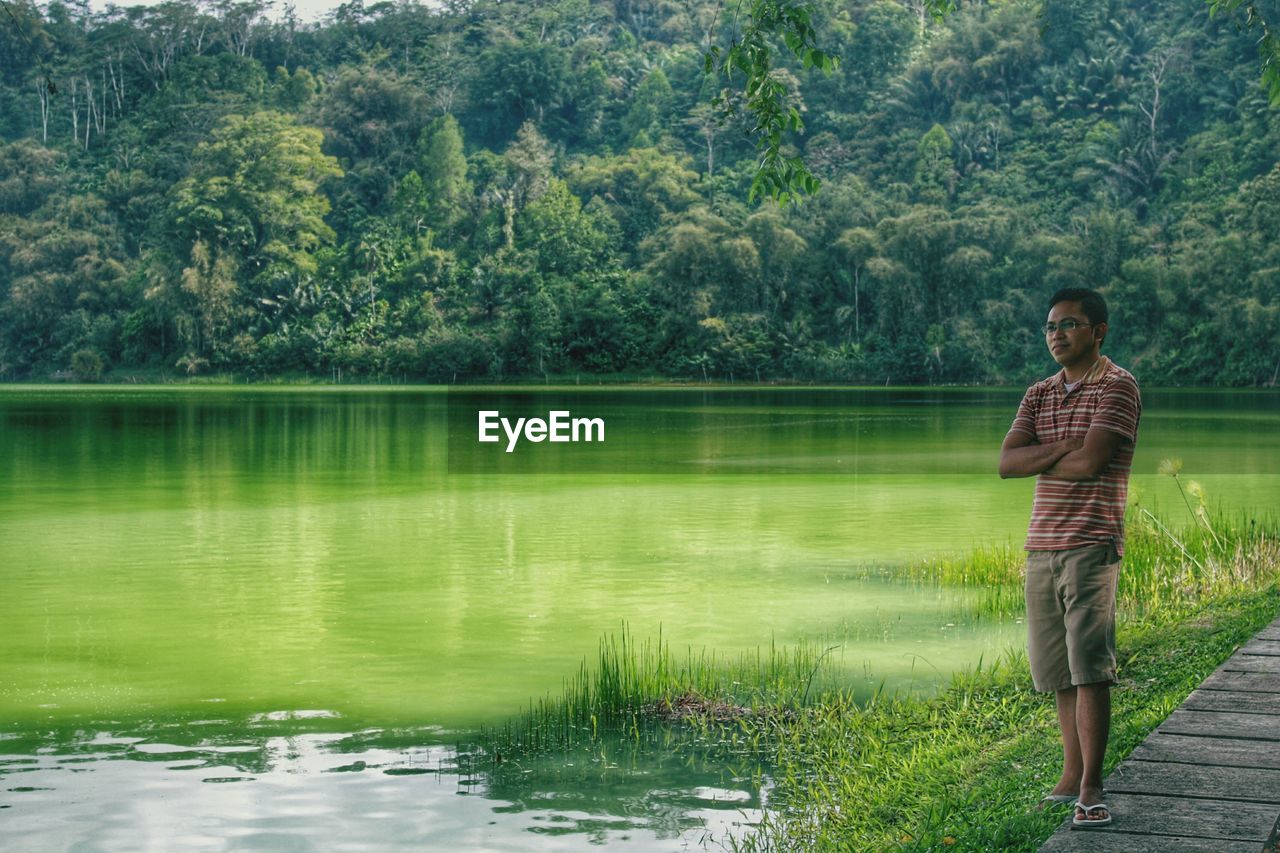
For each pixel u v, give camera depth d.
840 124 154.25
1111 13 150.88
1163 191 124.88
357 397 94.00
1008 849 5.03
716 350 116.88
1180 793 5.04
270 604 12.67
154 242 140.62
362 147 161.38
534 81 169.00
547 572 14.70
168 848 6.21
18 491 25.38
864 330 117.88
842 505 22.52
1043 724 7.42
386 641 10.88
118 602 12.80
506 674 9.68
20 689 9.28
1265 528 15.62
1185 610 10.16
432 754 7.68
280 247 133.62
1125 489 5.04
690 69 171.25
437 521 20.11
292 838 6.34
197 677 9.62
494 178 144.75
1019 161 138.00
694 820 6.54
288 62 193.25
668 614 11.99
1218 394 89.31
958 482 27.39
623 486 26.69
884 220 115.00
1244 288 98.94
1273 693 6.58
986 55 149.88
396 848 6.20
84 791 7.02
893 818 6.21
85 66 180.12
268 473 30.02
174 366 129.50
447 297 130.75
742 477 28.92
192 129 161.88
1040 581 5.14
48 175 154.75
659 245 128.62
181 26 189.50
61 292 135.88
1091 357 5.15
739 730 8.09
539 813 6.66
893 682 9.18
